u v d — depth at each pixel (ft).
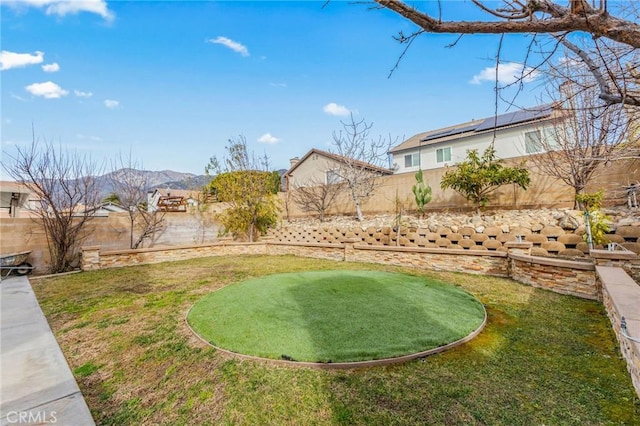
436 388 9.42
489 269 24.43
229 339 13.09
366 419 8.10
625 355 10.49
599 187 27.84
